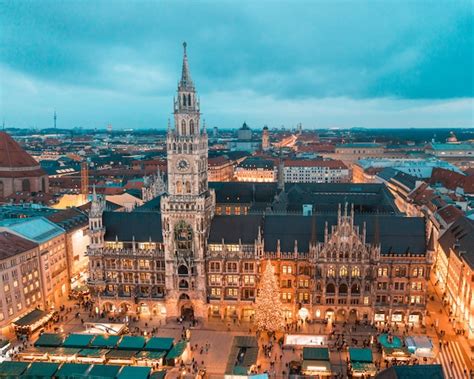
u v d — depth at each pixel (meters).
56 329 122.06
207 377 99.81
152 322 127.56
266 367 102.38
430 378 66.94
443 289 144.00
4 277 118.38
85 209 179.50
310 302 124.69
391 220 129.12
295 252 123.75
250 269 126.94
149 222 136.12
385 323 123.44
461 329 118.06
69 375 94.12
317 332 118.62
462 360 104.25
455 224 150.38
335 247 122.31
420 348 102.94
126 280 133.00
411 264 120.88
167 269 127.00
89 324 118.25
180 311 129.25
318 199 191.75
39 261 133.00
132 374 94.12
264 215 134.50
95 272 133.12
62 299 144.62
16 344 113.31
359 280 122.38
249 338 108.44
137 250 130.88
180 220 125.00
